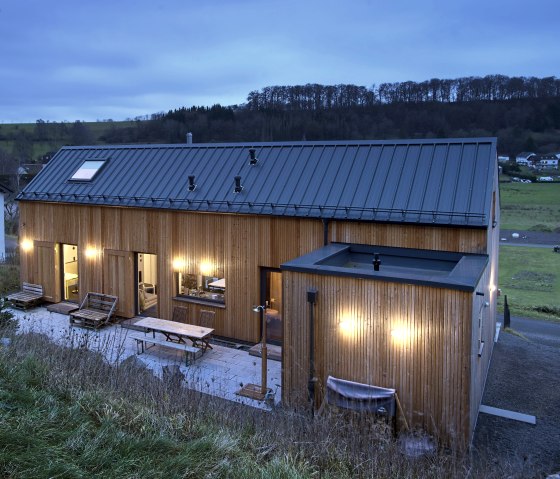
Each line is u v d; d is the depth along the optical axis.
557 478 6.50
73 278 16.39
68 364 6.84
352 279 8.41
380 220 10.73
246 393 9.64
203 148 14.98
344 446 5.49
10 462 3.79
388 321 8.14
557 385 10.83
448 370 7.70
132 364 8.23
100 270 14.87
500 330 15.62
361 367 8.41
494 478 5.38
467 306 7.52
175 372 8.88
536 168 88.75
